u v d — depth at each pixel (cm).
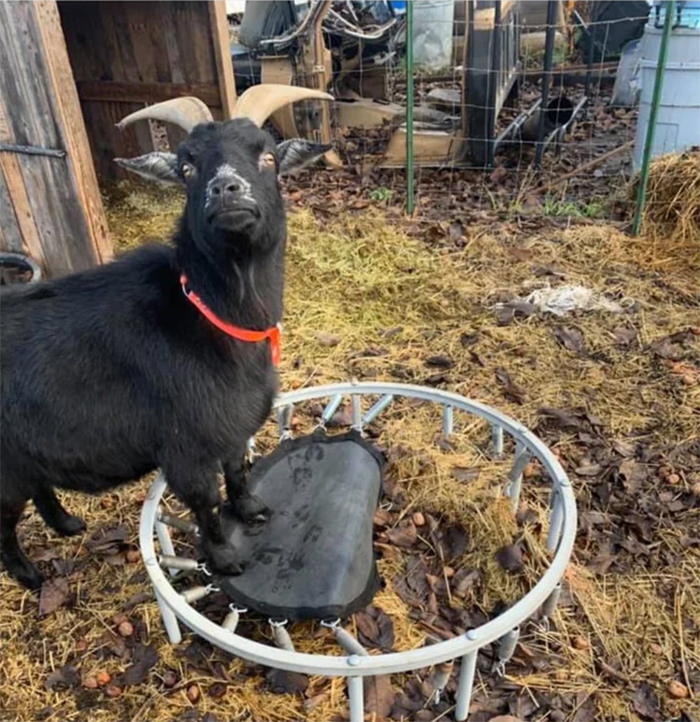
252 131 225
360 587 251
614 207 573
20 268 466
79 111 409
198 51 568
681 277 481
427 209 595
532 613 237
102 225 440
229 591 252
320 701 238
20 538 302
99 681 246
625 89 872
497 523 284
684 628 259
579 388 379
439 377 391
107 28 599
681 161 518
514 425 291
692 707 235
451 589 272
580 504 309
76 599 275
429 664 208
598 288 469
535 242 525
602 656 251
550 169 678
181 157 225
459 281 480
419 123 722
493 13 630
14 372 237
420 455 324
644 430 350
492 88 644
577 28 1007
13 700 243
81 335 238
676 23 551
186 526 274
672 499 310
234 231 207
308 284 482
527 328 430
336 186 660
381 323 445
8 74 395
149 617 266
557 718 232
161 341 233
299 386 387
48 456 244
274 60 676
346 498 278
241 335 234
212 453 243
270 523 278
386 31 832
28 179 425
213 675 247
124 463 251
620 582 275
